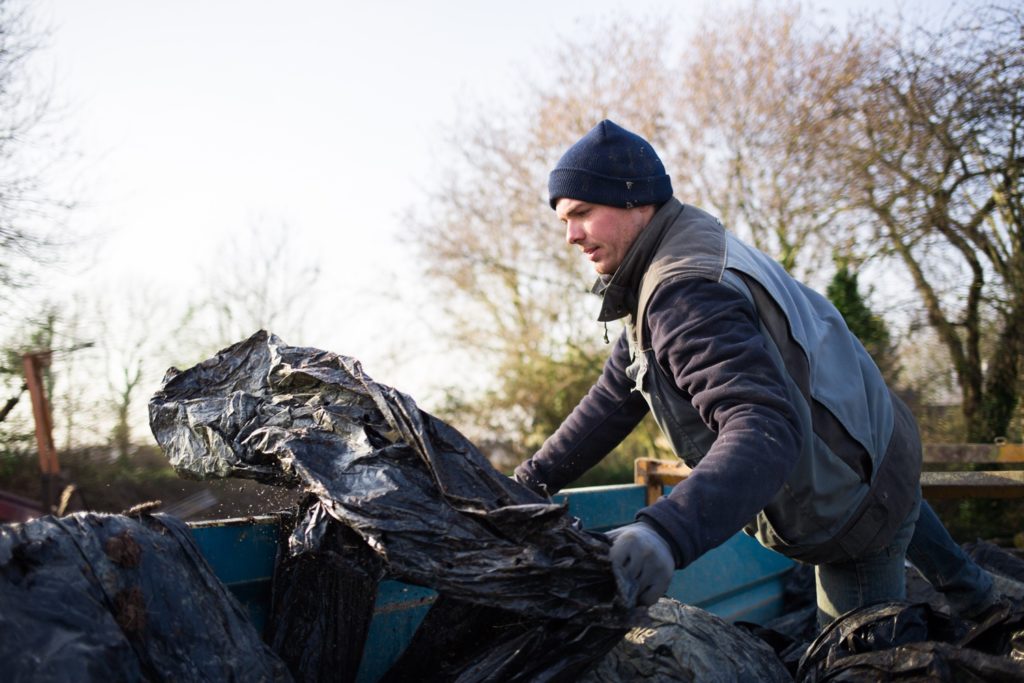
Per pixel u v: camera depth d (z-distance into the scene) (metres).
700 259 1.88
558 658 1.65
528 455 14.73
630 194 1.99
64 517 1.44
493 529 1.53
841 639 2.08
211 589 1.54
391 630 2.09
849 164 10.61
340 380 1.86
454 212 14.87
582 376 14.41
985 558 3.15
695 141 12.62
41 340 11.23
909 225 10.12
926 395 10.74
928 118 9.99
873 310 10.78
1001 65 9.58
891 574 2.27
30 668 1.25
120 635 1.35
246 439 1.83
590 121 13.72
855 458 2.05
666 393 2.01
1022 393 9.95
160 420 1.97
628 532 1.44
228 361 2.06
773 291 1.92
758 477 1.55
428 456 1.62
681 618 2.11
